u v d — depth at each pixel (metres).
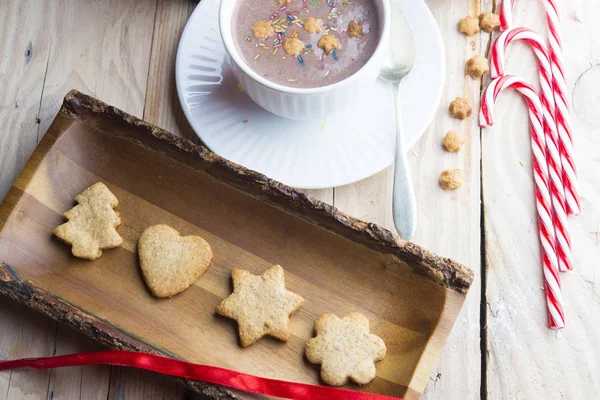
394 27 0.60
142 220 0.57
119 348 0.52
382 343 0.53
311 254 0.56
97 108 0.56
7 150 0.61
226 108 0.60
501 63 0.62
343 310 0.55
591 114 0.62
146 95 0.62
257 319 0.54
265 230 0.56
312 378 0.53
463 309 0.58
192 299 0.55
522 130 0.62
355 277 0.55
